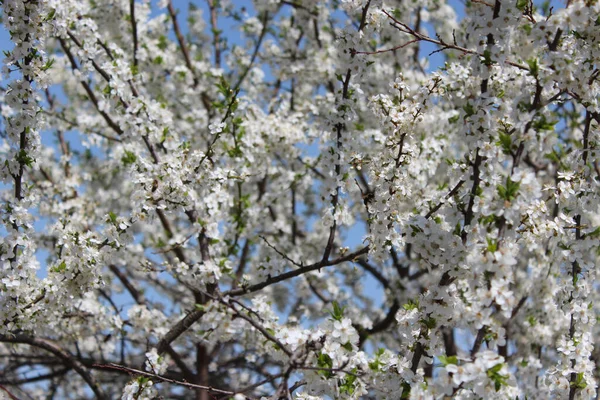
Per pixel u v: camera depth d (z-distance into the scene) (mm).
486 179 3885
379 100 5141
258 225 8836
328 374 4301
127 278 10148
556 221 4480
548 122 3730
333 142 5461
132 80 7035
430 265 4902
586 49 4238
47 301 5430
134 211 5449
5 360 9531
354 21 10039
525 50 4059
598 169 5520
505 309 3516
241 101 7141
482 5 4012
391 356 4539
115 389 10867
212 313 5727
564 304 4852
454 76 5000
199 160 5734
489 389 3539
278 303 10641
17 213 5227
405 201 5551
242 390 3922
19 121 5223
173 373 9289
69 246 5398
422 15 10016
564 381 4680
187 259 9125
